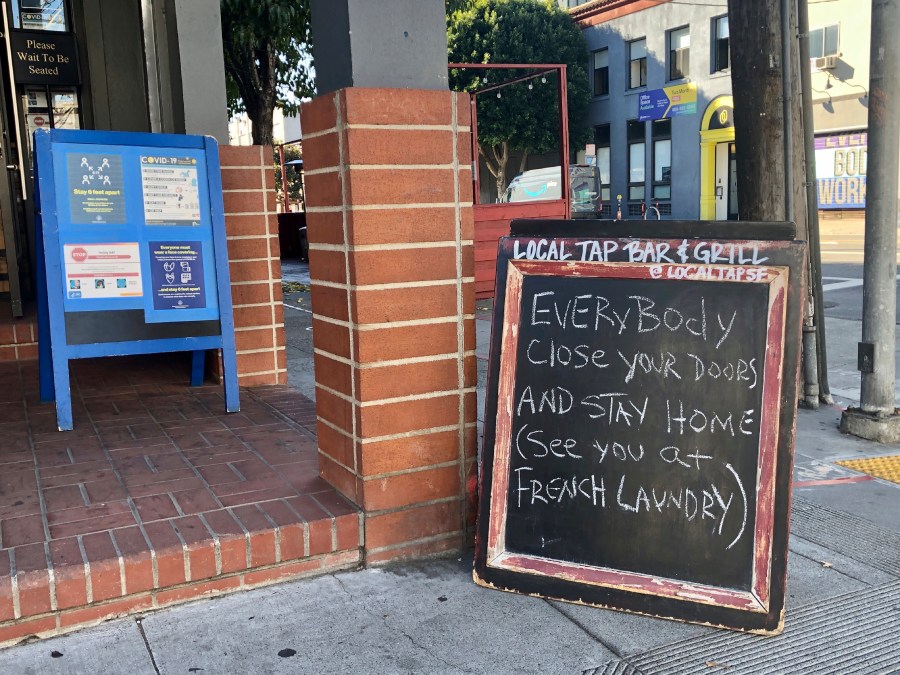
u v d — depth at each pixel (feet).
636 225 9.07
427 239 9.59
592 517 9.00
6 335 18.76
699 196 85.87
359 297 9.30
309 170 10.18
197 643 8.20
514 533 9.29
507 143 94.53
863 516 11.97
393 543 9.97
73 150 13.15
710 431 8.69
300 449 12.35
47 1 23.47
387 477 9.80
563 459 9.16
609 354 9.11
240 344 16.75
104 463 11.66
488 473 9.37
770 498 8.43
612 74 93.91
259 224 16.63
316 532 9.52
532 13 91.45
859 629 8.61
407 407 9.79
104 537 9.00
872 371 15.88
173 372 18.28
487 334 27.76
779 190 17.07
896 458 14.65
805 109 17.61
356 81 9.15
